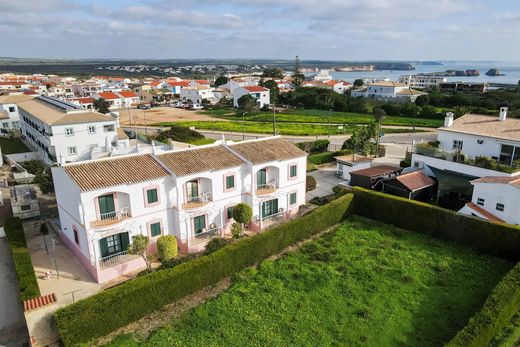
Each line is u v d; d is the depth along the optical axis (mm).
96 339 24016
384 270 31078
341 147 75812
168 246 31484
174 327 24938
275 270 31516
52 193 49281
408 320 25156
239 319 25484
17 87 167375
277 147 42500
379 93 163750
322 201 46625
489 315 23000
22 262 29594
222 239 34375
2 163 64062
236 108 144625
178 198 33938
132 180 31562
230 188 38000
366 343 23141
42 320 23562
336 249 34906
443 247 35125
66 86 183875
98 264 30359
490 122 48812
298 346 23000
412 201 39125
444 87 194875
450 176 44781
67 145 61375
